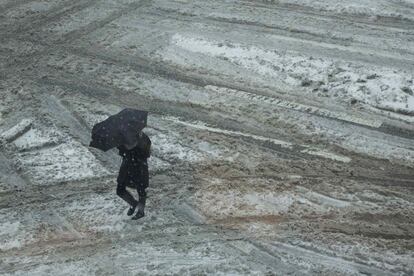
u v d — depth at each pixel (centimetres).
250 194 809
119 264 700
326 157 886
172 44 1241
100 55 1211
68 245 736
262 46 1205
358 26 1284
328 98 1038
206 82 1100
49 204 807
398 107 1001
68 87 1096
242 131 954
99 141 704
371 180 834
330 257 698
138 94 1069
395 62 1127
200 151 902
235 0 1452
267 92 1062
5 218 786
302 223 754
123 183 746
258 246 719
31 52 1233
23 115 1005
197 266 690
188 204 795
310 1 1415
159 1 1468
